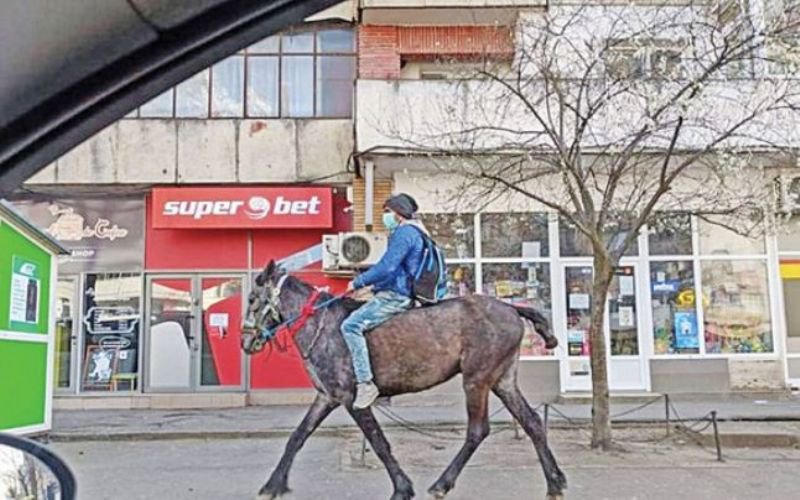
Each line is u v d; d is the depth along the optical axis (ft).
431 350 21.11
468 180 38.68
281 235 47.93
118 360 47.29
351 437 33.63
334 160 47.93
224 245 48.03
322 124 48.32
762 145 36.65
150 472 26.45
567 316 45.21
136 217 48.29
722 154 34.22
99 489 23.70
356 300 22.33
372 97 42.29
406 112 41.83
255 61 49.03
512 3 44.68
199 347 47.42
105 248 47.96
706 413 37.35
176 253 47.96
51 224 47.91
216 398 46.60
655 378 44.75
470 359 21.09
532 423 21.30
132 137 47.70
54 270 32.91
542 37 40.81
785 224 43.57
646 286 45.47
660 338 45.24
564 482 21.02
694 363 44.83
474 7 45.44
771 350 44.96
